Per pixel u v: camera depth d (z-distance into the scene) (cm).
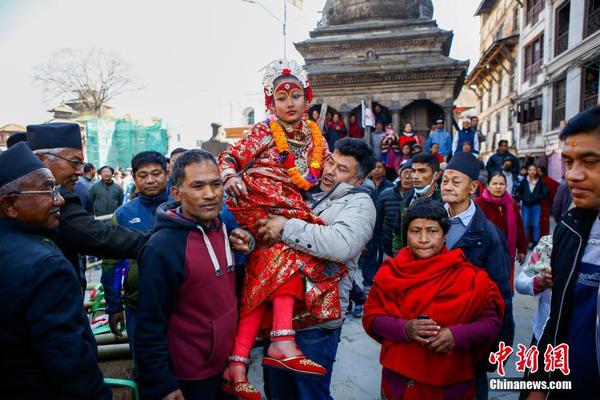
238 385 184
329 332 211
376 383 348
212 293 186
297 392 216
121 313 303
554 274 179
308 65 1381
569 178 153
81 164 235
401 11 1403
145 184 313
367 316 228
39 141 221
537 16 1866
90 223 221
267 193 198
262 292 192
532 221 895
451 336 197
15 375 149
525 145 2075
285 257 192
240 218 205
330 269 201
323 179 232
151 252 181
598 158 146
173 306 187
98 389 159
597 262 166
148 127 2122
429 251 221
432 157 379
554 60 1611
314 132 230
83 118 2936
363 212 214
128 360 296
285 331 186
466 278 214
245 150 209
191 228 187
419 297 213
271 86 221
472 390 217
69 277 157
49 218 169
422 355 210
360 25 1374
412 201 379
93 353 161
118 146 2091
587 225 170
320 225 197
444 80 1255
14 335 148
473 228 270
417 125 1325
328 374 215
